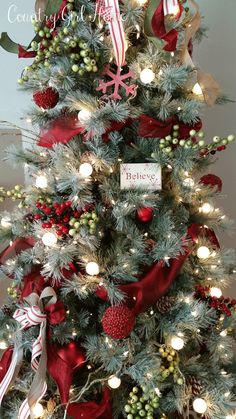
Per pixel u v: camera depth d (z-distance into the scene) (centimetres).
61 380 128
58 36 117
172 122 128
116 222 130
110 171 130
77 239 126
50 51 117
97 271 125
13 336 140
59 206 125
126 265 127
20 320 128
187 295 139
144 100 128
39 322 127
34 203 135
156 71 123
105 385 137
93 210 130
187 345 149
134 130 136
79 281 128
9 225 147
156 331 139
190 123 129
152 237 139
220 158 201
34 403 125
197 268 145
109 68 127
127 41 122
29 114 141
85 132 132
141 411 128
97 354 131
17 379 143
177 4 122
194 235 136
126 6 121
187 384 139
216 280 146
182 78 117
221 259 143
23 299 135
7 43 128
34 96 125
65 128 129
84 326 138
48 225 126
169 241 128
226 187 203
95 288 130
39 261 138
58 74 120
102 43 121
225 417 128
